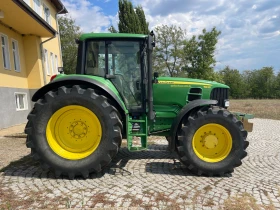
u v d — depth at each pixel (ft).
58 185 11.20
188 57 104.88
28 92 38.32
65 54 86.38
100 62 13.75
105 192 10.46
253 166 14.33
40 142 11.94
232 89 169.48
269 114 46.47
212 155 13.10
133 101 14.02
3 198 9.85
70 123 12.37
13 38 34.53
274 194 10.41
